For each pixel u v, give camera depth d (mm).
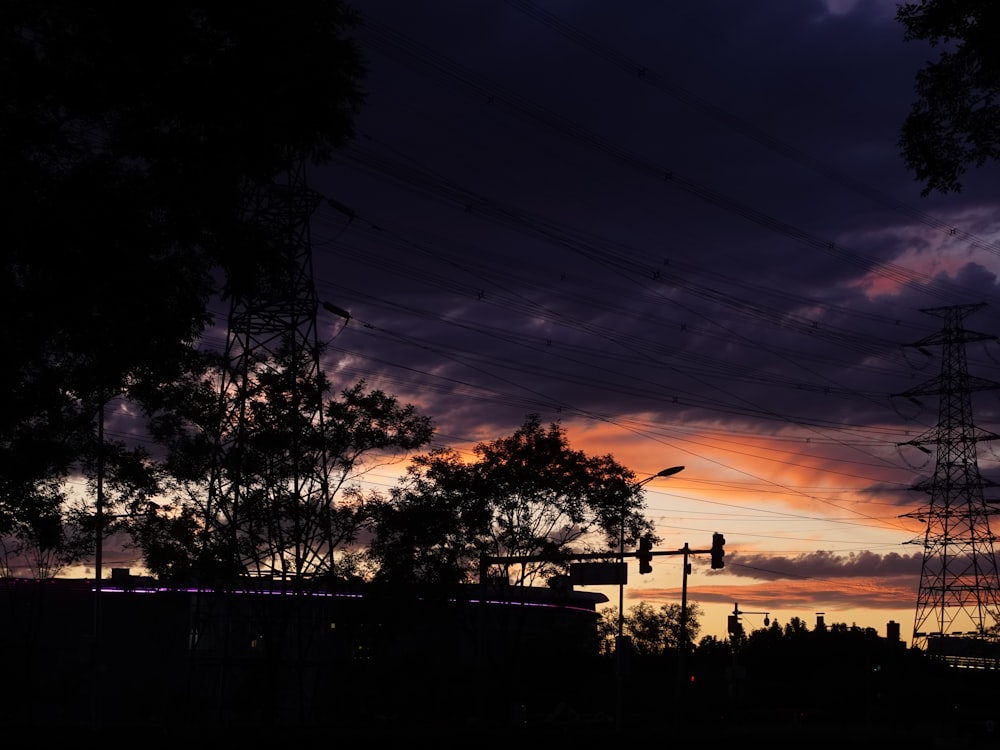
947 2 19344
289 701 52625
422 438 45156
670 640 122500
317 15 20172
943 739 70000
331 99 20312
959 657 104562
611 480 51281
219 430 41812
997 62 19375
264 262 21609
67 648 69000
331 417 44344
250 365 43844
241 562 42406
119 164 19469
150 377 22750
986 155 20234
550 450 50875
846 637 130625
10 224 17984
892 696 79875
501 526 51531
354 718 53469
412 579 49062
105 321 20266
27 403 20484
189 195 19672
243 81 19406
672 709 87125
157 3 18516
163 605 64500
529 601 56594
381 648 53031
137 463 28594
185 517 41875
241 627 52188
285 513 43062
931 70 20078
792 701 128875
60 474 23781
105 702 66188
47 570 50906
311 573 44469
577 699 86500
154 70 18812
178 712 50344
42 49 18625
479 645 53750
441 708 66750
